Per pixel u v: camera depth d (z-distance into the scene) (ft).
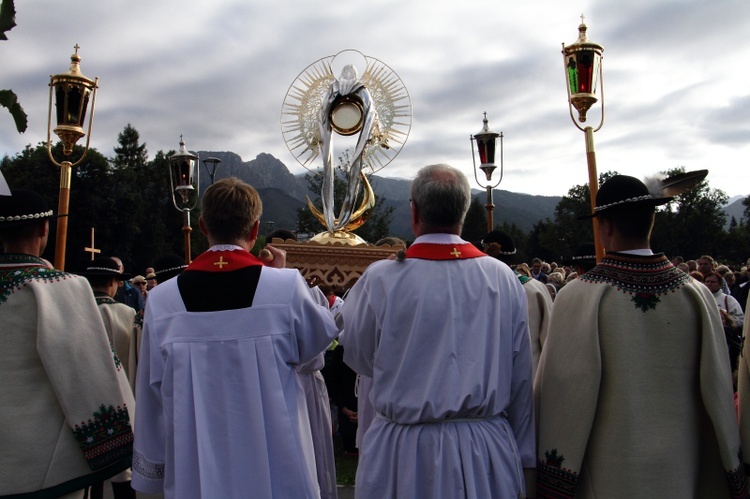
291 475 7.87
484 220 170.09
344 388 19.39
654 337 7.86
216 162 36.81
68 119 19.03
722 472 8.09
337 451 20.83
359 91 19.84
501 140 26.66
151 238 164.76
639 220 8.30
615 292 8.04
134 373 16.06
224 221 8.62
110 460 9.64
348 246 15.80
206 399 7.86
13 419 9.07
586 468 8.11
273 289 8.34
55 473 9.22
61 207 18.67
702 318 7.82
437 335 7.93
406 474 7.72
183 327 8.08
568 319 8.30
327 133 19.94
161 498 16.33
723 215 204.13
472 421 7.86
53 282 9.67
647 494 7.58
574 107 18.21
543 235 237.04
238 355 7.98
